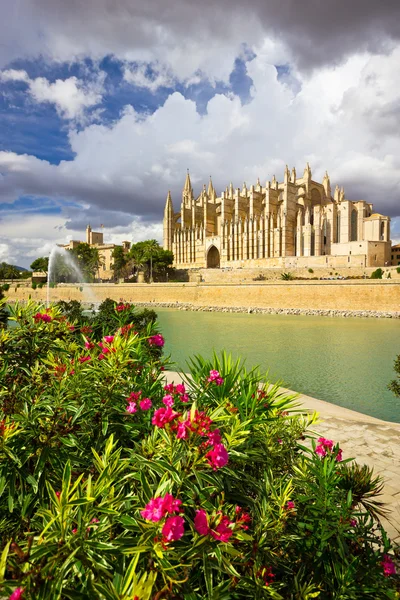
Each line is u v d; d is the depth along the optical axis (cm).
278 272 9375
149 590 228
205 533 274
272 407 472
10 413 407
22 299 10694
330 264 9112
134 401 433
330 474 412
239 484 372
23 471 342
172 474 300
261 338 4006
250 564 310
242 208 12800
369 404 1784
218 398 472
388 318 6031
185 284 8894
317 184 12794
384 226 10919
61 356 529
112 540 265
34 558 242
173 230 14312
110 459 324
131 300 9669
